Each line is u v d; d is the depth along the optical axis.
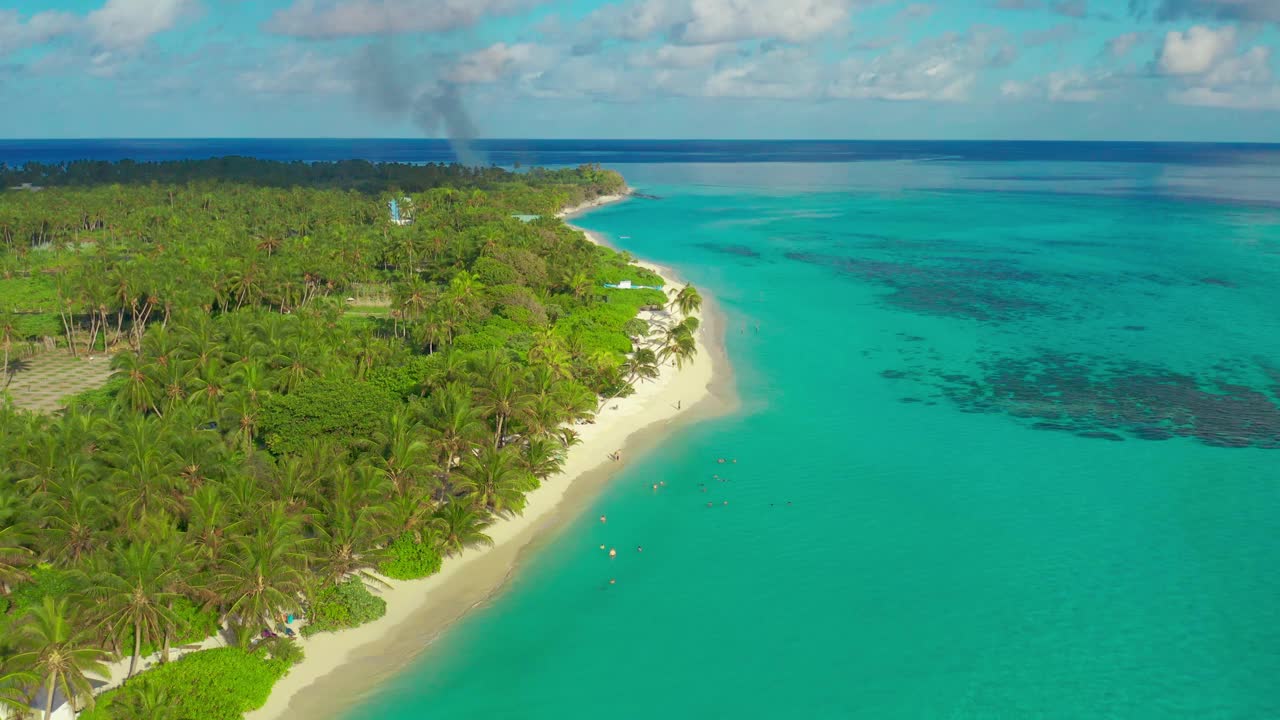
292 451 76.06
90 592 50.62
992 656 62.31
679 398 113.81
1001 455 96.94
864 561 74.94
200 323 97.00
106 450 65.88
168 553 52.62
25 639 45.91
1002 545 77.50
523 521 80.31
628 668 60.72
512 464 81.12
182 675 53.00
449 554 73.44
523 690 58.12
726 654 62.50
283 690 56.31
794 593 70.00
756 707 57.12
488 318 128.75
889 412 110.38
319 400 79.88
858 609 67.94
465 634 63.66
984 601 68.94
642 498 85.75
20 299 149.50
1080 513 83.31
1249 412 109.75
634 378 119.50
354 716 54.91
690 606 68.19
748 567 73.81
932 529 80.44
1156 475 91.56
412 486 70.12
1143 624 65.94
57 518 56.84
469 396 82.31
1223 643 63.62
